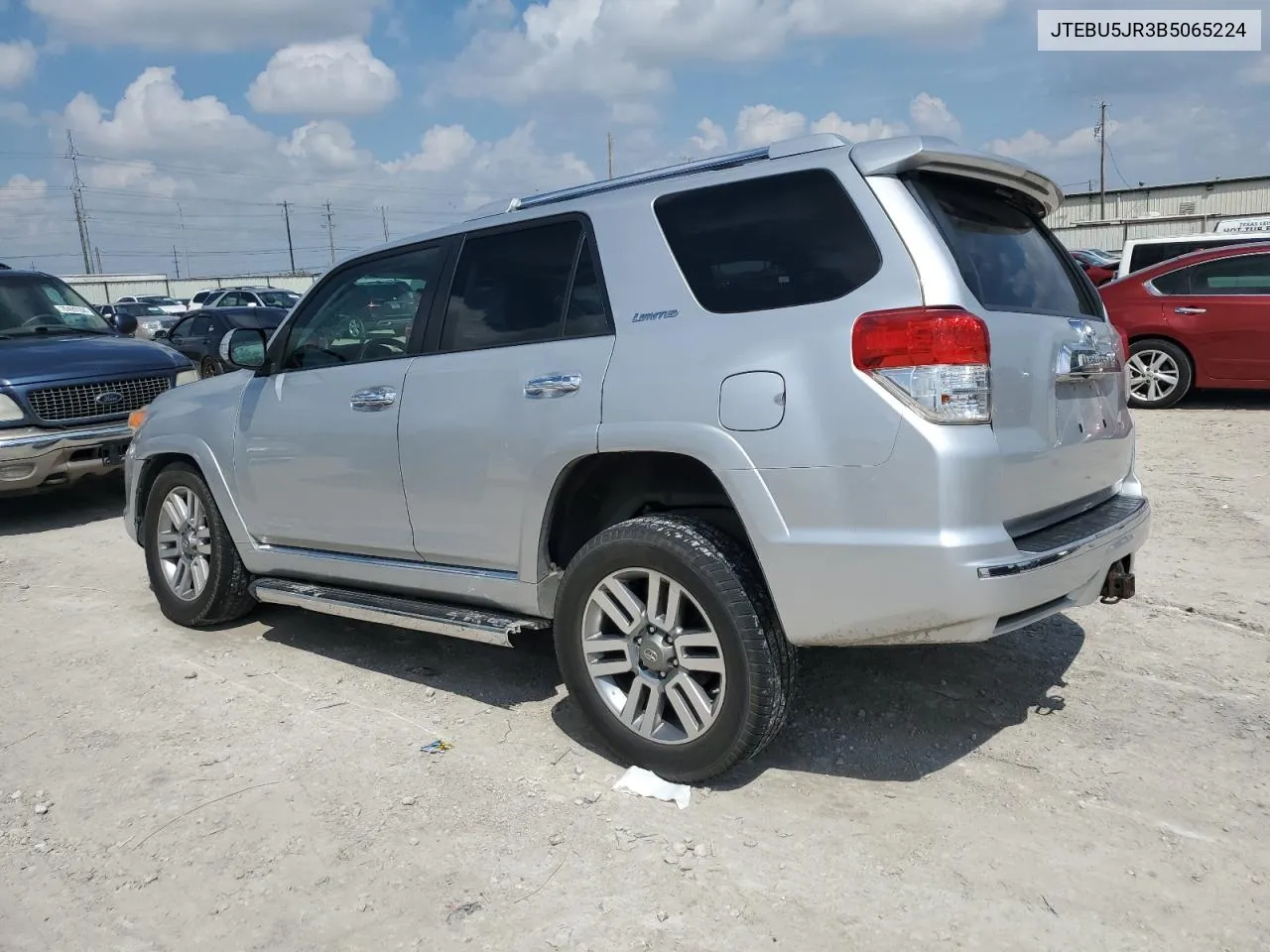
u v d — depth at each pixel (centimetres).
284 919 268
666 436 311
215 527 484
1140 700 382
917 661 423
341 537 428
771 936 253
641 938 254
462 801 323
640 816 311
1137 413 1046
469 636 369
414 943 256
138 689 429
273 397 448
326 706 404
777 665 304
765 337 298
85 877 291
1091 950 244
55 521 792
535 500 349
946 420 273
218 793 335
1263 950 243
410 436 386
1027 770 332
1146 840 290
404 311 407
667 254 330
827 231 300
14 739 384
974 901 264
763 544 296
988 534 275
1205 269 1030
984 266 310
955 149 303
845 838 295
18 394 737
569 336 348
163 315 3189
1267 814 302
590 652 338
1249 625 454
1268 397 1114
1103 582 332
